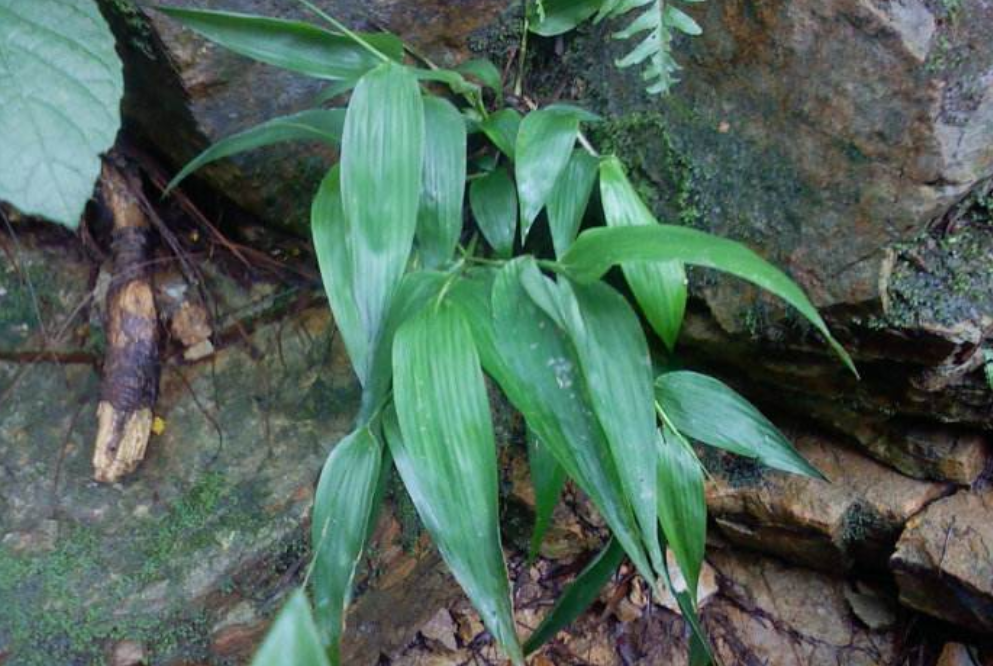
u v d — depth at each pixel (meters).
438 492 0.41
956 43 0.51
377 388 0.44
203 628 0.52
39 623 0.50
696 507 0.47
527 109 0.59
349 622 0.59
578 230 0.51
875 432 0.60
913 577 0.59
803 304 0.39
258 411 0.58
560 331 0.43
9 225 0.58
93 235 0.59
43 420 0.57
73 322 0.58
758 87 0.54
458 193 0.49
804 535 0.62
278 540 0.54
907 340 0.51
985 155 0.50
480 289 0.44
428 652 0.66
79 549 0.53
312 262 0.61
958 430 0.57
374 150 0.44
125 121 0.59
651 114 0.56
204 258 0.60
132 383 0.55
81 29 0.33
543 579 0.68
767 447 0.48
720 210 0.54
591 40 0.58
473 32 0.58
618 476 0.41
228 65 0.52
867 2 0.51
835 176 0.52
